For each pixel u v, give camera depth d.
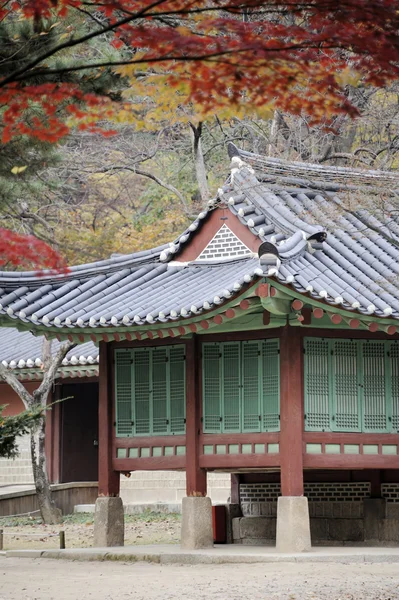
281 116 36.41
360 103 35.72
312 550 22.28
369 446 23.06
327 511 25.78
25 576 20.00
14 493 35.06
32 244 12.12
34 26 18.45
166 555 22.23
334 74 12.41
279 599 16.52
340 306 21.12
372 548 23.53
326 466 22.61
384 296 22.02
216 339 23.52
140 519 33.75
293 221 23.73
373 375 23.33
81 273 25.19
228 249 24.56
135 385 24.55
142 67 12.66
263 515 26.27
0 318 24.00
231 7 11.84
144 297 23.86
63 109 17.91
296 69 11.91
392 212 25.30
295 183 25.72
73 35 18.44
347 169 26.30
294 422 22.30
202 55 11.73
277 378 22.75
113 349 24.88
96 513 24.61
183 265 25.19
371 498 25.42
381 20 11.34
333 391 22.92
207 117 14.30
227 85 12.11
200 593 17.25
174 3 12.33
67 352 34.75
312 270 22.31
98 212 49.19
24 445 40.81
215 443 23.30
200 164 36.28
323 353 22.95
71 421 40.66
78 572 20.67
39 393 34.34
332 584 18.06
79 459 40.66
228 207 24.55
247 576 19.30
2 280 24.42
